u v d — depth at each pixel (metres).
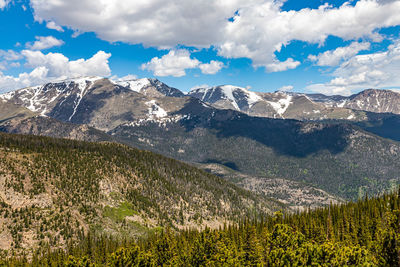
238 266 85.69
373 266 63.56
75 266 80.94
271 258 66.81
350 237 117.31
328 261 63.38
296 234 72.25
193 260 98.38
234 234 139.12
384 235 74.00
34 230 140.50
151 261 89.31
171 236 125.06
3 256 120.88
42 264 114.44
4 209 143.25
